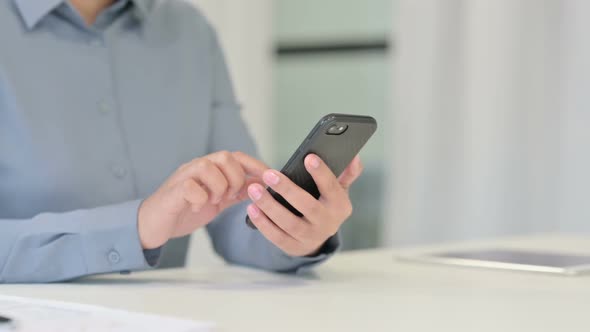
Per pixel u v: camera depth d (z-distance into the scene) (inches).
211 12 101.7
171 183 36.2
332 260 46.2
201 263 80.4
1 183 43.6
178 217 37.2
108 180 46.2
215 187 35.1
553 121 95.7
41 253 36.3
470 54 98.0
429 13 99.9
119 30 49.1
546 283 37.2
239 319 26.5
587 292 34.5
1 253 36.5
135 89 48.8
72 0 47.1
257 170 37.0
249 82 105.7
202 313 27.6
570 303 31.3
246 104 105.5
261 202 35.0
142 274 40.1
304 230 36.4
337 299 31.1
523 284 36.7
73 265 36.5
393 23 102.9
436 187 100.8
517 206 96.7
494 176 96.9
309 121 119.0
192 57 52.4
